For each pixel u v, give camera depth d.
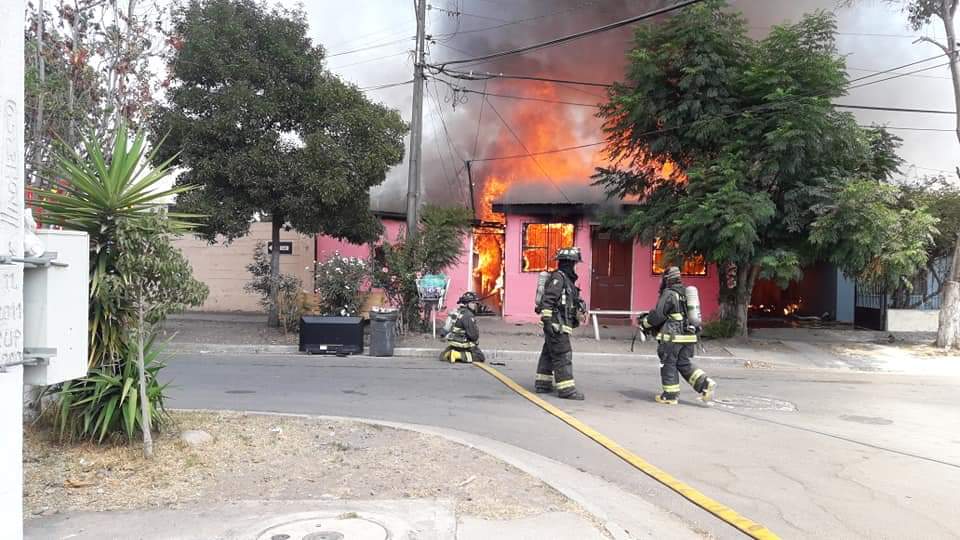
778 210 13.63
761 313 20.88
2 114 2.64
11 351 2.68
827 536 4.32
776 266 13.16
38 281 3.03
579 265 18.12
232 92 12.87
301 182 13.09
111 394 5.47
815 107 12.38
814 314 20.61
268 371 10.40
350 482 4.79
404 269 14.41
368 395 8.59
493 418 7.41
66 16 8.55
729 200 12.55
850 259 13.14
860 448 6.50
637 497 4.95
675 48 14.15
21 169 2.78
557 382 8.66
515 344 13.77
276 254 14.70
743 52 14.11
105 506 4.21
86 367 3.30
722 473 5.59
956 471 5.78
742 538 4.25
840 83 13.09
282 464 5.19
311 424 6.54
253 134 13.26
